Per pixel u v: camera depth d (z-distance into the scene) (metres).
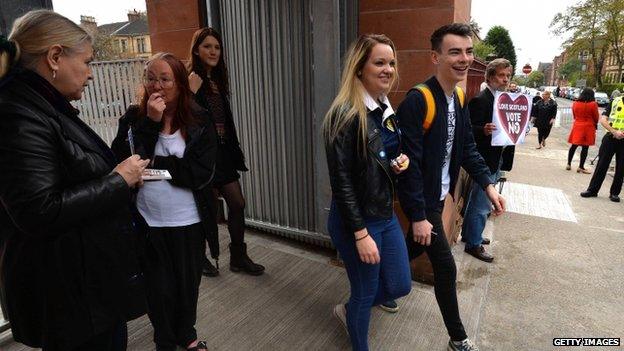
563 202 5.23
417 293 2.78
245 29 3.32
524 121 3.16
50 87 1.16
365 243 1.72
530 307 2.75
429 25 2.57
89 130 1.29
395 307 2.55
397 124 1.94
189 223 1.95
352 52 1.73
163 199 1.88
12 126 1.04
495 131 3.17
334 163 1.71
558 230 4.20
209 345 2.26
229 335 2.35
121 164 1.30
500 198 2.19
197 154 1.91
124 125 1.93
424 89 1.93
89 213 1.18
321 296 2.76
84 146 1.22
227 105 2.81
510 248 3.73
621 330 2.50
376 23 2.73
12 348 2.20
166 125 1.90
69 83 1.20
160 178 1.72
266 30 3.20
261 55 3.29
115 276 1.30
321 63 2.78
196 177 1.91
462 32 1.85
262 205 3.70
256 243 3.62
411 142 1.91
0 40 1.06
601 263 3.42
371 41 1.68
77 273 1.21
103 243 1.26
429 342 2.28
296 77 3.15
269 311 2.59
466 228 3.46
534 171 7.24
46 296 1.20
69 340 1.23
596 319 2.62
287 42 3.12
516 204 5.11
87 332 1.26
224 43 3.49
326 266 3.18
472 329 2.46
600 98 28.14
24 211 1.05
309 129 3.20
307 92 3.13
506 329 2.50
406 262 1.96
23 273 1.19
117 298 1.32
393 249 1.91
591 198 5.45
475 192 3.32
